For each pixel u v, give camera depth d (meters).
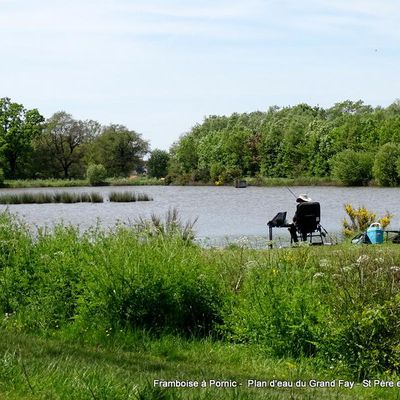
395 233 25.42
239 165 129.00
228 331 11.38
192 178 124.69
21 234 14.23
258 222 38.47
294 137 122.69
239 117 158.00
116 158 141.75
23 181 119.00
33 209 55.12
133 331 11.26
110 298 11.50
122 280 11.55
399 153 94.94
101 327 11.17
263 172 126.44
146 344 10.76
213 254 14.63
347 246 19.30
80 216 45.88
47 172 136.38
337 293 10.51
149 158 144.62
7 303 12.57
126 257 11.91
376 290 10.37
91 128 143.00
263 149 126.31
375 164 95.38
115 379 7.39
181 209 52.81
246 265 12.51
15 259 13.18
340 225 34.56
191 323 11.77
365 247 17.58
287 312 10.48
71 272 12.41
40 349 9.53
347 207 26.52
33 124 126.12
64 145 139.25
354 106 161.75
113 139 141.62
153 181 126.75
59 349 9.84
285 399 7.41
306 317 10.32
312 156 120.50
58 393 6.82
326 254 15.88
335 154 116.25
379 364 9.53
